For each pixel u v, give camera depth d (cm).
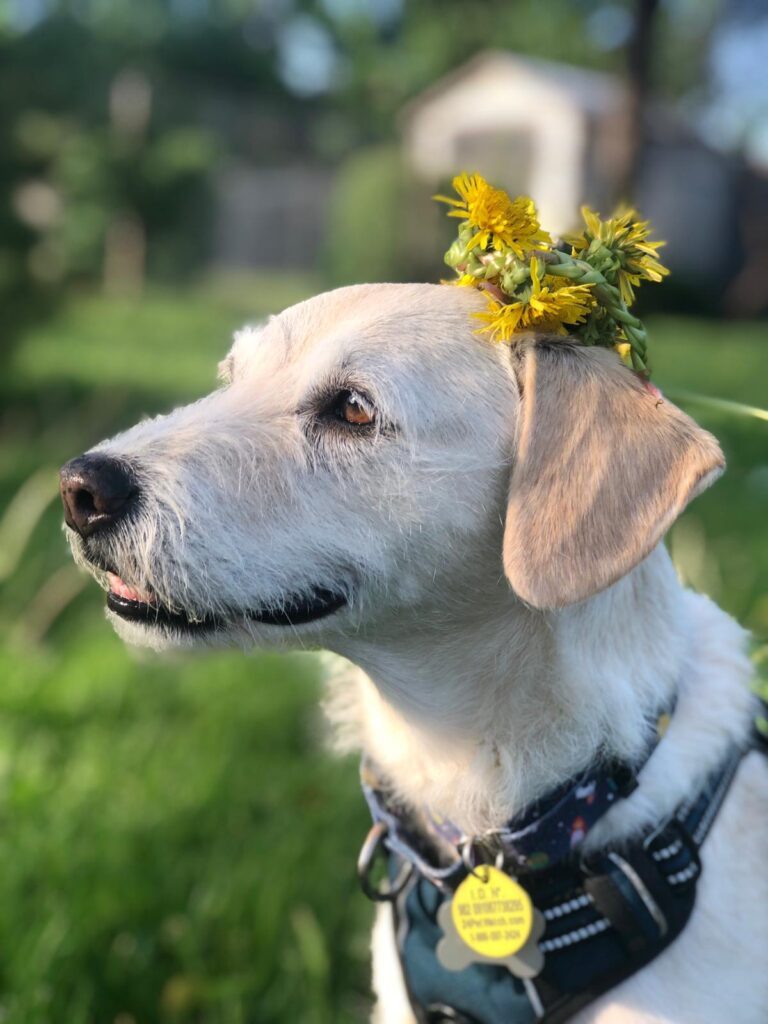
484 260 45
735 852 42
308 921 61
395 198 385
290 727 88
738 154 457
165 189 430
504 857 43
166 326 350
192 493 43
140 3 911
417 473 44
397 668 45
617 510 41
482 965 43
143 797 75
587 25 714
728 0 541
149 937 62
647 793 42
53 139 218
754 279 397
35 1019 55
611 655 43
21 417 188
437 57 752
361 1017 59
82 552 44
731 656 46
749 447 97
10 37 202
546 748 43
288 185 558
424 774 46
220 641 44
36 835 69
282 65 980
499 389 45
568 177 436
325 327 47
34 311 185
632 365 45
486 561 44
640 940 41
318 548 44
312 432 45
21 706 88
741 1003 41
